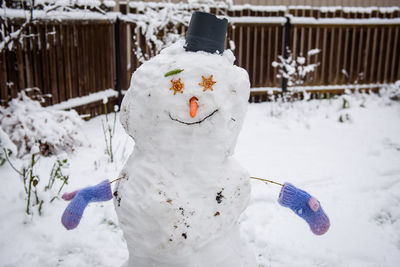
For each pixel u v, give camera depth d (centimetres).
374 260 336
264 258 336
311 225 245
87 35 671
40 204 370
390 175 491
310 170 504
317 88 870
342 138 629
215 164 226
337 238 364
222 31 230
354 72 902
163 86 218
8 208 369
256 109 793
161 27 688
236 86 224
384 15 895
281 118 728
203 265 234
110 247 342
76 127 557
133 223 224
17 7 539
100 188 245
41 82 585
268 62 838
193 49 227
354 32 877
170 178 221
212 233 229
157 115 219
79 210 238
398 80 876
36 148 376
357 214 404
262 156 551
